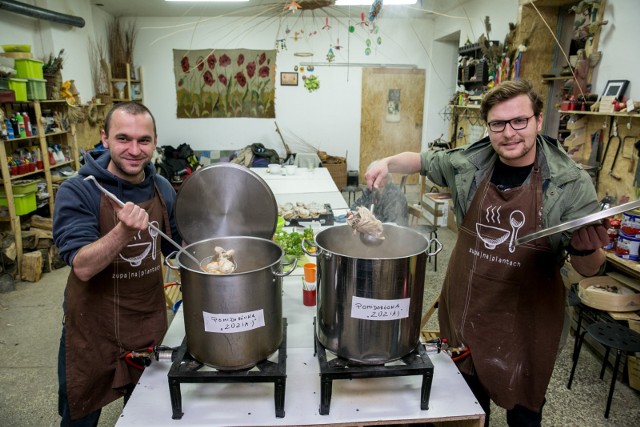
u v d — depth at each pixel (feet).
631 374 7.10
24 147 12.84
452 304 4.62
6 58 11.79
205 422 3.19
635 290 7.72
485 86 14.56
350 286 3.06
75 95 15.15
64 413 4.48
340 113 21.90
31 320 9.55
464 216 4.56
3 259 11.32
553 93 12.08
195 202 4.27
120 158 3.91
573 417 6.57
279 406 3.21
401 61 21.29
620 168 8.50
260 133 21.89
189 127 21.57
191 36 20.45
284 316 4.64
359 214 3.81
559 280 4.14
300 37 20.74
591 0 9.20
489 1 15.06
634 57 8.32
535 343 4.12
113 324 4.27
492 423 6.37
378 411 3.34
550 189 3.91
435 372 3.86
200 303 2.96
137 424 3.17
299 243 6.31
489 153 4.38
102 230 4.08
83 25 16.16
